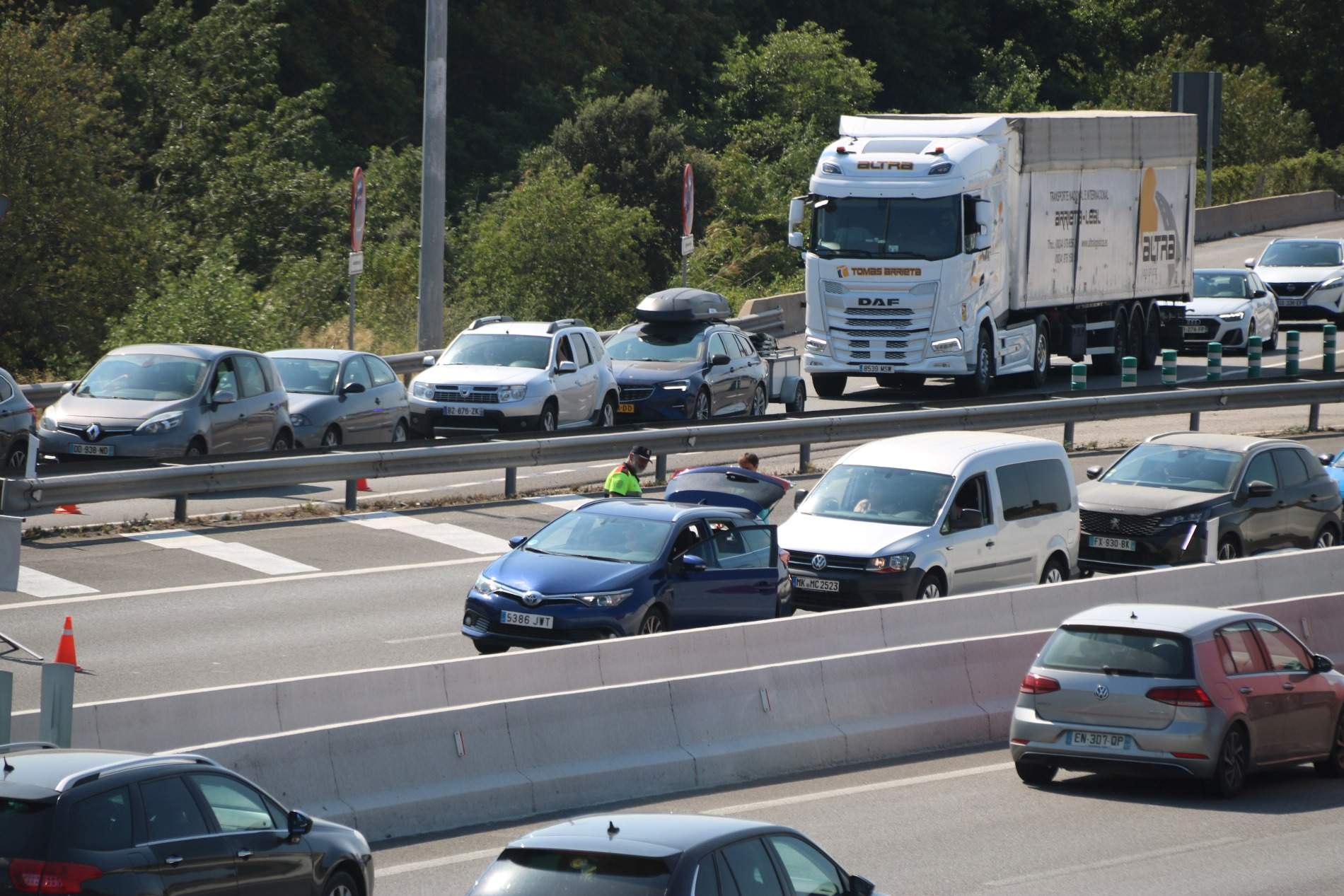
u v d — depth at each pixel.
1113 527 56.16
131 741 29.38
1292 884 27.91
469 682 35.50
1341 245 118.62
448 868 27.70
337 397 68.94
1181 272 98.81
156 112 120.12
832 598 47.69
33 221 88.38
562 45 174.88
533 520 61.72
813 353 84.88
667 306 79.69
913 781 35.53
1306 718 36.81
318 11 158.12
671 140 138.88
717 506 49.38
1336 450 81.62
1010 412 75.94
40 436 59.38
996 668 41.00
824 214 83.62
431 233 83.38
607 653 38.03
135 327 85.69
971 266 82.38
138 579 49.56
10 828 19.23
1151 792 35.34
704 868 17.89
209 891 20.66
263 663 40.97
